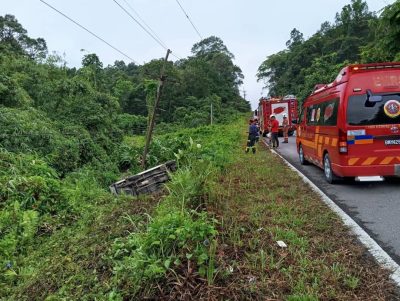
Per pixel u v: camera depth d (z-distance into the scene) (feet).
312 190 25.20
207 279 11.32
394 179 28.19
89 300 11.57
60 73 78.54
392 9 39.04
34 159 31.71
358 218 19.02
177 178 18.70
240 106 288.10
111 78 215.72
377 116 24.84
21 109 46.24
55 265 14.56
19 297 13.10
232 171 30.91
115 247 14.11
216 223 15.92
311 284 11.60
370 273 12.35
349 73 25.14
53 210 23.59
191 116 165.17
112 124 61.16
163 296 10.81
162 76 43.32
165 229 12.46
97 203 24.79
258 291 11.12
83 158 43.62
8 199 23.66
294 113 85.71
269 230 16.10
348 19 242.17
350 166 25.22
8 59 73.77
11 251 17.70
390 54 42.68
